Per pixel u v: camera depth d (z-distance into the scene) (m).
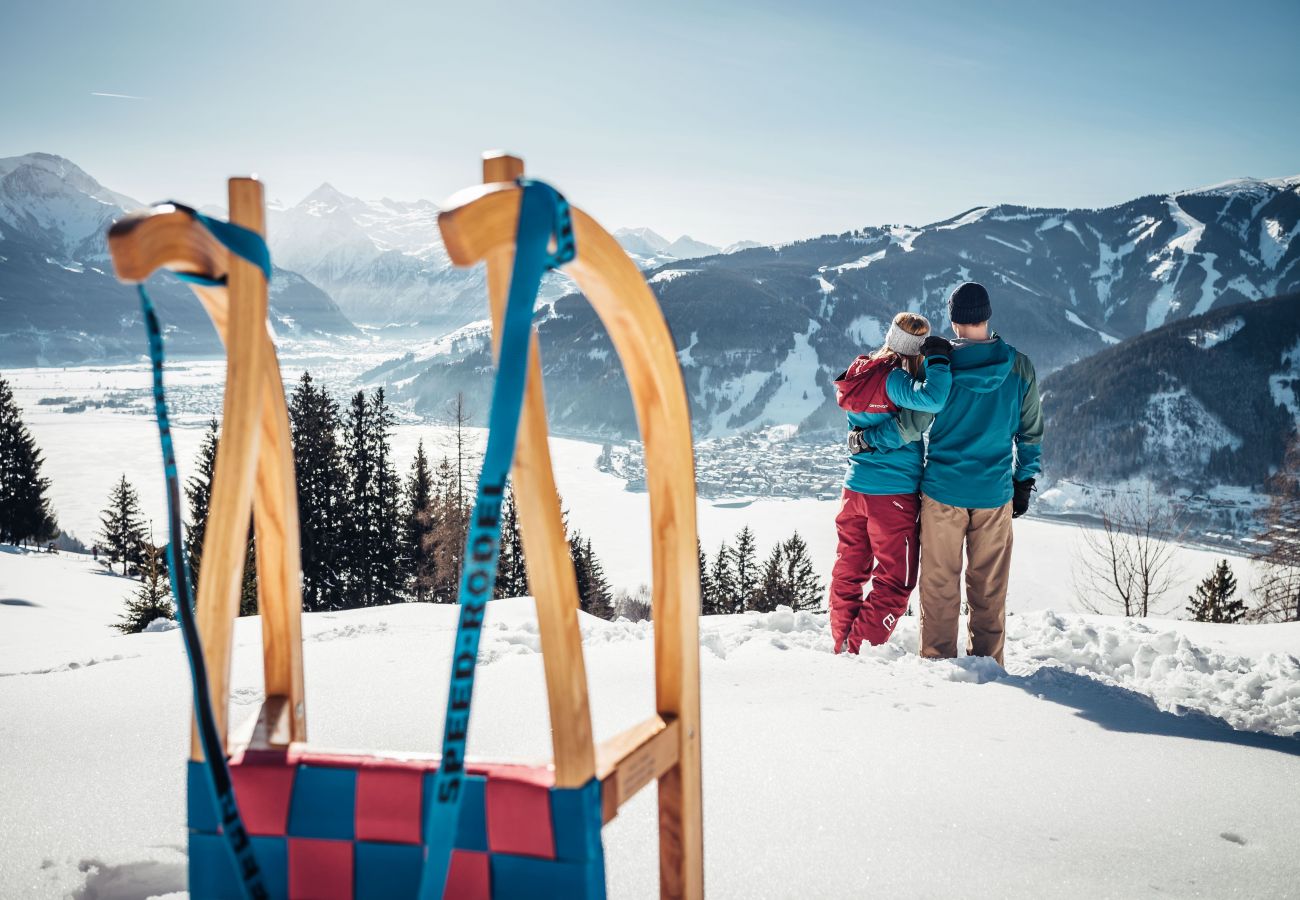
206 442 28.97
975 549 4.18
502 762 0.89
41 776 2.29
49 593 26.33
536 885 0.82
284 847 0.89
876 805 2.16
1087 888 1.81
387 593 36.38
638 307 0.90
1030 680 3.49
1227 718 3.20
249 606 15.86
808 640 4.58
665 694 1.05
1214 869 1.93
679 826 1.05
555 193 0.74
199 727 0.80
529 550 0.81
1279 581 27.14
